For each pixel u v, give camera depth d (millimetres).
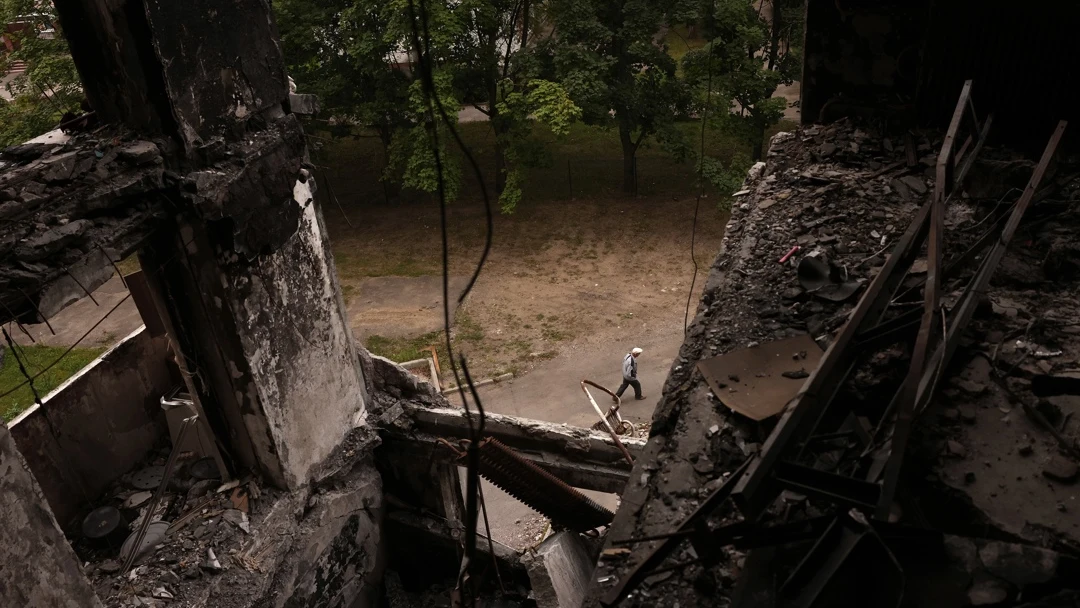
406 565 10086
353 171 24766
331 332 8602
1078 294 3848
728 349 3963
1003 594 2359
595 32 19641
